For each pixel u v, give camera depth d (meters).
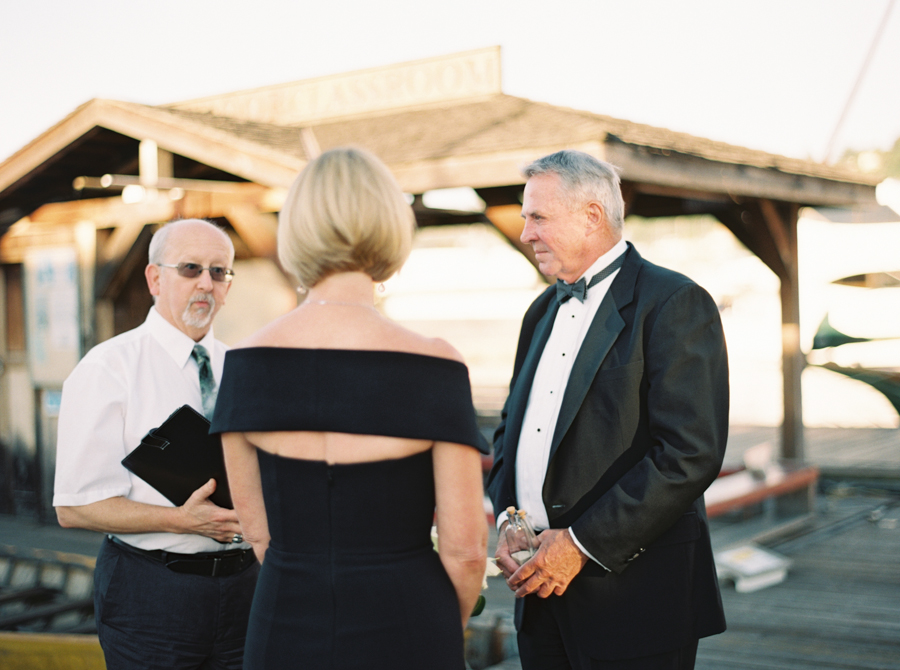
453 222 8.74
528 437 1.99
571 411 1.84
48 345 8.07
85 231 7.59
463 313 16.42
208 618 1.92
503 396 13.23
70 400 1.93
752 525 6.53
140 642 1.90
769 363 16.20
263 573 1.34
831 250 8.37
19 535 7.65
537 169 1.99
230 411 1.34
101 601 1.94
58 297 7.92
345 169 1.33
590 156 2.00
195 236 2.07
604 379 1.83
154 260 2.07
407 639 1.25
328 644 1.25
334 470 1.26
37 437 8.28
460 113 6.78
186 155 6.33
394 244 1.34
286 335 1.33
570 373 1.91
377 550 1.27
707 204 7.36
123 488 1.93
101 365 1.95
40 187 8.00
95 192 7.77
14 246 8.23
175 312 2.05
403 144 6.12
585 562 1.79
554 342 2.02
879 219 7.79
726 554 5.25
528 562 1.77
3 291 8.73
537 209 1.96
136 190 7.05
